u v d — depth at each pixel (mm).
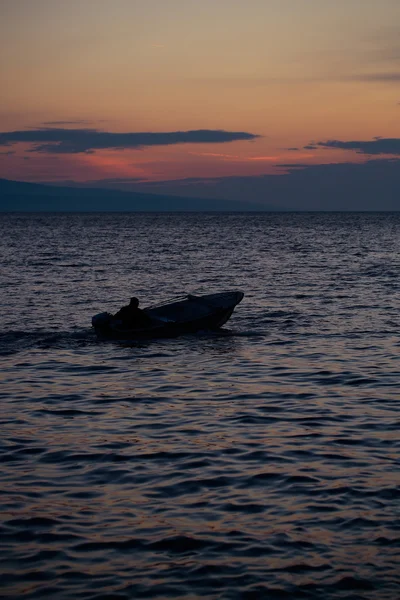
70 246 77375
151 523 8672
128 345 20969
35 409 13914
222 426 12641
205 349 20281
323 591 7191
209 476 10164
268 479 10008
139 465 10656
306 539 8227
